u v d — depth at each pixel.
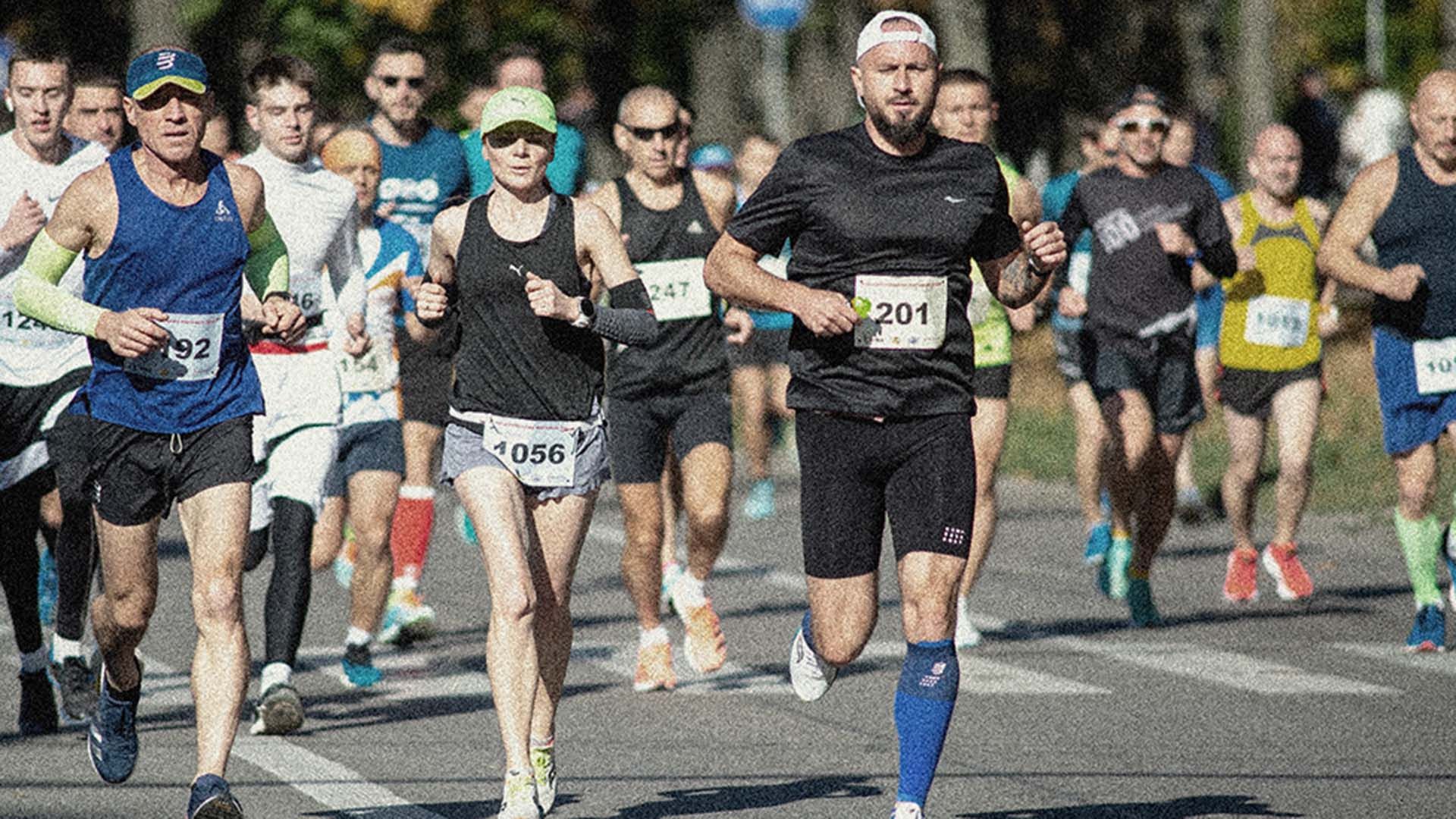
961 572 14.38
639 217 21.12
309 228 19.56
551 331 15.02
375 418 21.16
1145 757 17.78
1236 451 26.89
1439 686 21.28
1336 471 39.66
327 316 19.89
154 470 14.71
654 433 21.11
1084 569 30.80
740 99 79.12
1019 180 22.62
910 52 14.20
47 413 19.00
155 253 14.50
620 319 14.95
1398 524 23.53
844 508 14.56
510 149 14.95
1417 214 22.48
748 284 14.28
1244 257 25.38
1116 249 25.36
